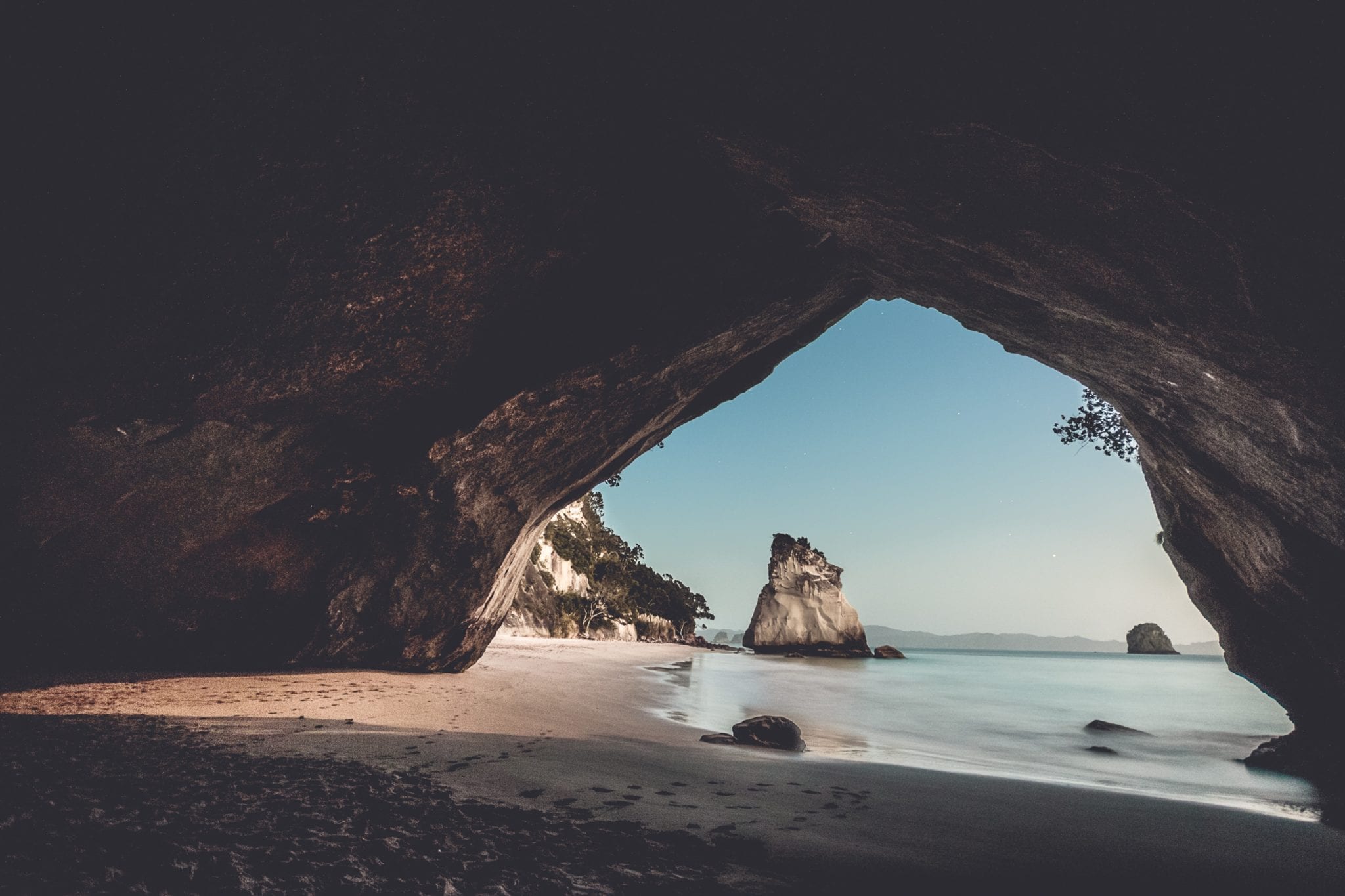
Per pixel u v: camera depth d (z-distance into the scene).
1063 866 5.27
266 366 11.56
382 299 11.55
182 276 10.11
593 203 11.12
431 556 14.98
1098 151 5.68
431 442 13.59
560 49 8.04
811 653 74.75
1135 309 7.73
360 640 15.05
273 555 13.57
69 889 2.96
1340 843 6.86
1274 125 4.74
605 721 11.85
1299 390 6.76
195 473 12.08
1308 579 9.58
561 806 5.61
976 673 46.94
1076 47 5.06
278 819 4.39
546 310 12.64
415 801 5.18
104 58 8.21
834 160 7.75
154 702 9.44
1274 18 4.30
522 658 27.83
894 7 5.56
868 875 4.52
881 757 11.32
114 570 12.09
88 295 9.76
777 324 15.05
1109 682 41.12
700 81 7.61
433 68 8.65
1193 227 5.92
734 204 11.33
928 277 10.95
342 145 9.49
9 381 9.98
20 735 6.46
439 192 10.35
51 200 8.98
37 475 10.81
